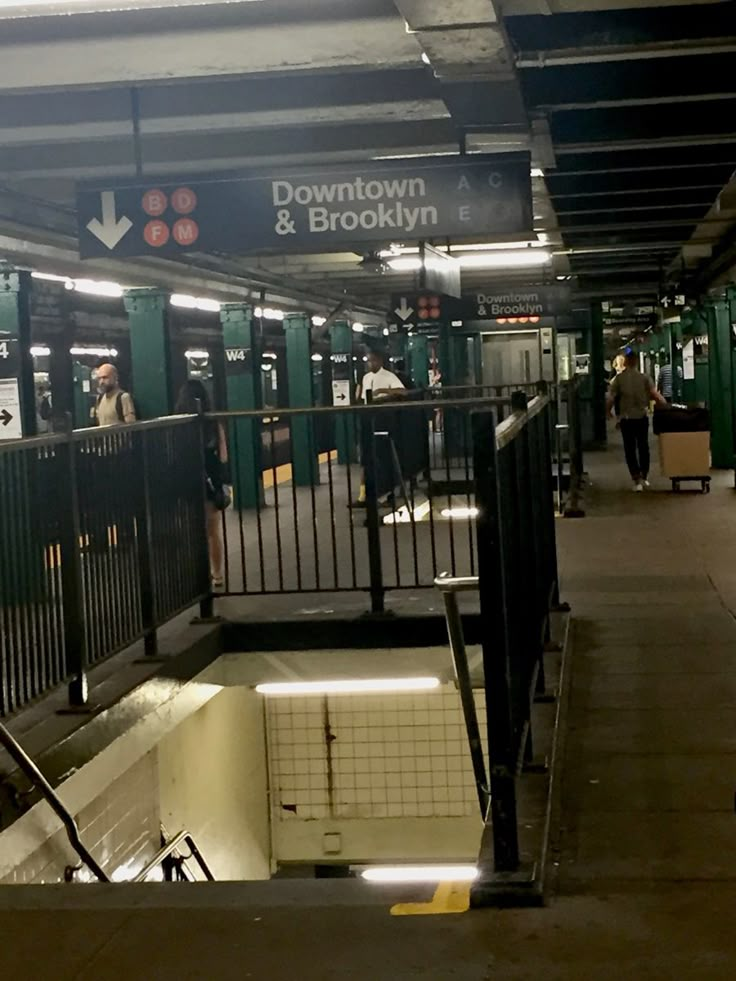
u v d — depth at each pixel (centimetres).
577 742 533
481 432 380
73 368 1777
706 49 620
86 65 623
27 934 372
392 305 1842
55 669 575
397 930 361
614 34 613
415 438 1328
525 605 481
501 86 647
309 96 727
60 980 340
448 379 2295
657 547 1052
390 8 596
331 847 1191
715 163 927
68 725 570
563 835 434
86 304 1702
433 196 771
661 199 1105
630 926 356
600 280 2059
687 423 1459
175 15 609
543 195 1030
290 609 823
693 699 589
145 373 1294
